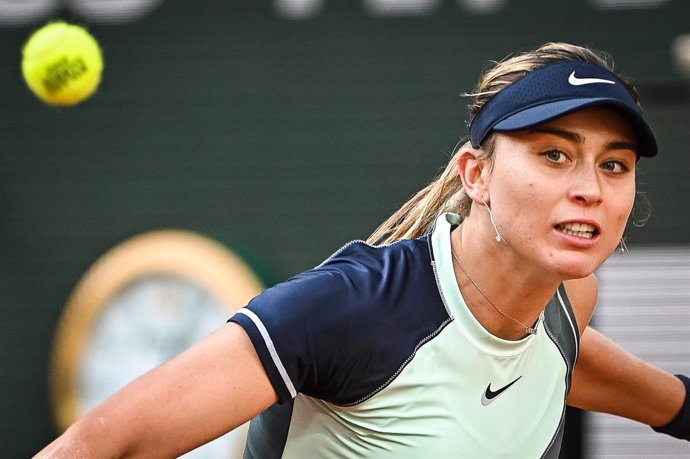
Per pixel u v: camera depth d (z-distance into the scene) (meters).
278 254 21.78
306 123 21.89
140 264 21.83
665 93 20.16
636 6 21.05
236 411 6.88
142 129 22.30
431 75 21.62
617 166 7.06
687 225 20.55
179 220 22.11
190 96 22.20
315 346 7.02
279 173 21.92
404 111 21.64
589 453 19.78
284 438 7.82
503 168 7.07
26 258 22.34
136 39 22.31
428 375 7.35
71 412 21.84
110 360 21.84
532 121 6.82
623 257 20.67
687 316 20.47
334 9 21.88
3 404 22.06
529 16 21.36
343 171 21.75
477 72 21.50
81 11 22.39
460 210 8.16
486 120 7.28
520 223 7.00
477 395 7.50
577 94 6.96
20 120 22.56
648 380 9.55
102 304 21.91
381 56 21.73
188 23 22.23
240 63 22.09
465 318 7.43
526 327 7.60
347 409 7.39
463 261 7.52
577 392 9.59
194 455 20.50
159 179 22.20
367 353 7.17
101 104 22.39
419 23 21.67
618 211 7.00
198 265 21.64
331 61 21.88
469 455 7.49
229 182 22.03
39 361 22.14
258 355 6.92
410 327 7.32
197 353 6.89
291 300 7.08
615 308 20.66
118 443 6.59
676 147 20.58
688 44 19.94
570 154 6.93
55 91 12.80
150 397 6.66
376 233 8.92
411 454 7.38
